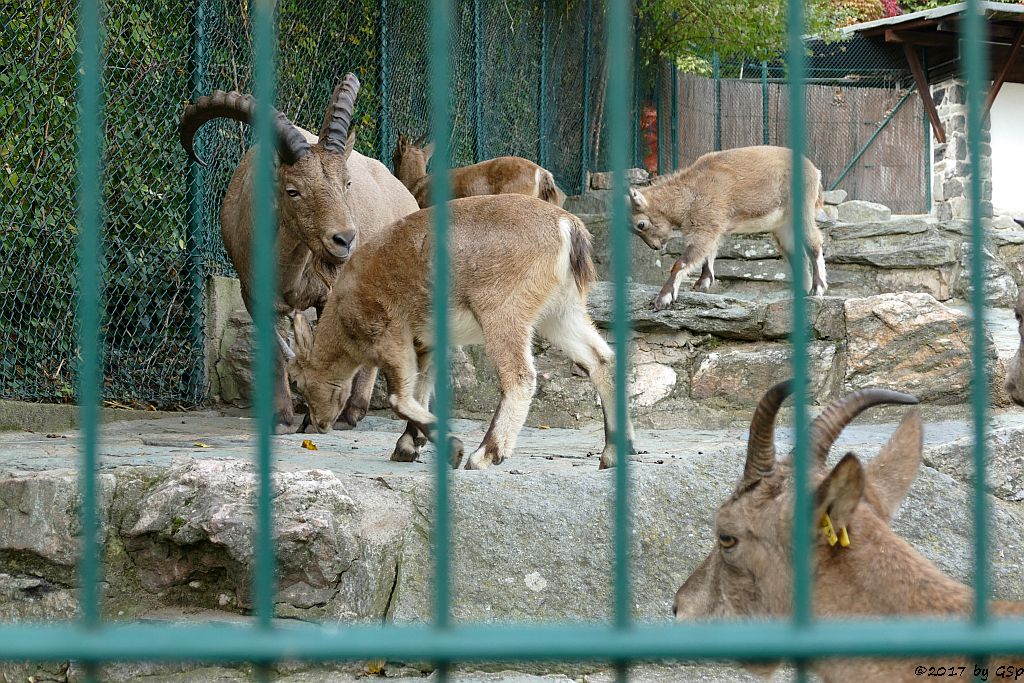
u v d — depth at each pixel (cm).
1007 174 2020
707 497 505
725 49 1844
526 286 561
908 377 815
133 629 156
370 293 584
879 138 2156
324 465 562
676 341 872
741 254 1131
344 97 690
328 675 438
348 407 771
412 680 430
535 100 1404
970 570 493
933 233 1140
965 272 1099
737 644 156
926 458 566
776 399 268
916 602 248
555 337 591
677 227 1052
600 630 158
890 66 2162
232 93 720
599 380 581
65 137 772
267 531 167
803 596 164
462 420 841
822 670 264
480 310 564
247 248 748
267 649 151
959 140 2002
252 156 724
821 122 2158
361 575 463
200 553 476
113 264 823
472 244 564
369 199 782
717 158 1061
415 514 504
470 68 1196
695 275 1114
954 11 1881
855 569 254
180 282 892
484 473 509
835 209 1419
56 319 786
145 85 838
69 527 484
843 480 239
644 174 1566
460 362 866
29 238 750
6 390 748
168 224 875
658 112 1777
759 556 270
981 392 173
